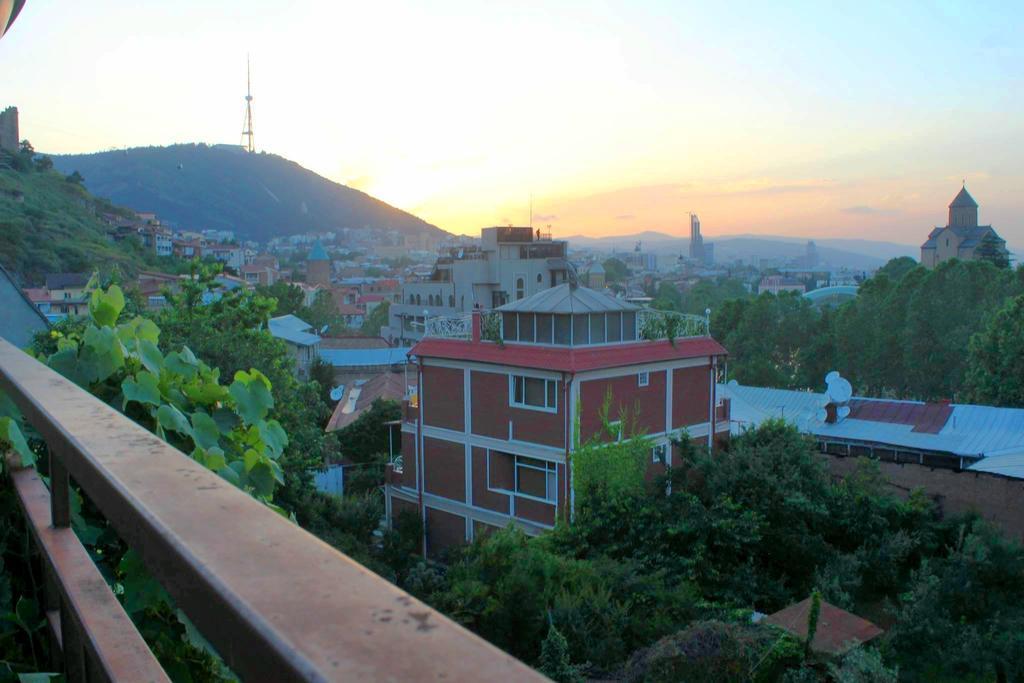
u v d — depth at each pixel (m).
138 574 2.26
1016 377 35.53
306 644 0.57
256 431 3.25
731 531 17.27
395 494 25.38
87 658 1.67
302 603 0.64
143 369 3.16
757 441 21.17
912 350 46.38
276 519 0.85
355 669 0.54
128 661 1.42
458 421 23.11
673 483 19.81
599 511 18.48
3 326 9.83
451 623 0.61
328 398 51.44
